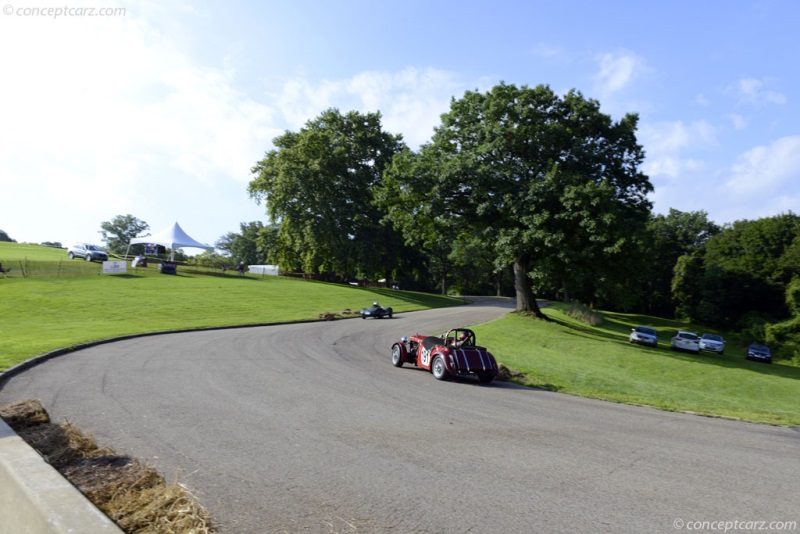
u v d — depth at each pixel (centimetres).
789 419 1081
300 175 6412
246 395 980
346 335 2533
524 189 3019
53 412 782
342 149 6519
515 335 2911
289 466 579
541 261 3469
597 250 2838
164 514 374
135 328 2392
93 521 286
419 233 3834
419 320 3806
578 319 4778
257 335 2320
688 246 8362
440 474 572
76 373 1159
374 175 6944
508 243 2972
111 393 946
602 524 453
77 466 492
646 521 464
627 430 853
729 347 5219
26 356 1334
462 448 684
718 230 9406
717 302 6662
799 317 4772
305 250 6631
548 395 1234
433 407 961
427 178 3300
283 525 422
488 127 3269
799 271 6222
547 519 459
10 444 410
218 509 449
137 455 590
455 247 7956
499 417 902
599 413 1011
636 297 6300
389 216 3812
